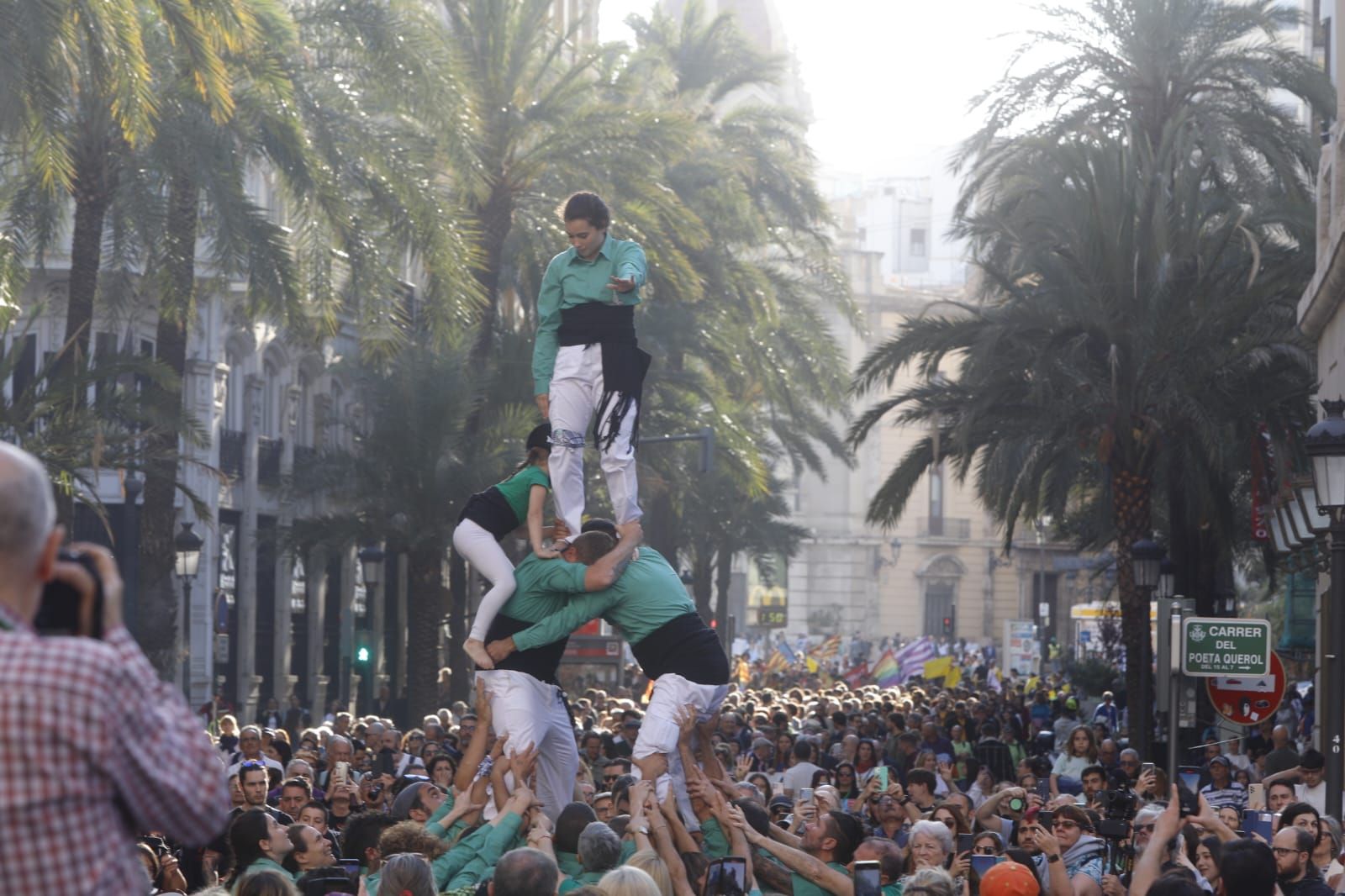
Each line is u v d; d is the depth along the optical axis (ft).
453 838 27.09
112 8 55.26
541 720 27.78
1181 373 77.46
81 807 10.58
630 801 27.20
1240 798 42.68
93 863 10.59
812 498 292.81
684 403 117.70
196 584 115.24
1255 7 95.66
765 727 67.62
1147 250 77.25
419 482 93.04
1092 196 77.61
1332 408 40.29
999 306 92.17
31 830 10.38
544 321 28.50
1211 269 78.18
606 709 83.46
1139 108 96.58
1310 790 45.60
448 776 45.06
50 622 11.39
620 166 94.22
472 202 94.68
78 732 10.44
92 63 55.83
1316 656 81.56
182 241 72.64
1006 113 98.07
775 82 137.69
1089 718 119.85
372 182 75.36
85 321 69.00
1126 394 78.48
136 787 10.84
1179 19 93.61
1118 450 80.28
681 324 115.85
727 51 137.08
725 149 126.62
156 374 67.67
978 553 294.66
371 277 75.00
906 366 87.86
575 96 99.86
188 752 11.06
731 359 120.57
